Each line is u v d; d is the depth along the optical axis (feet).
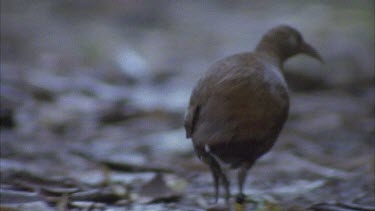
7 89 49.93
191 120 26.50
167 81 68.03
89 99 55.26
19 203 28.37
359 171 37.37
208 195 32.37
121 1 114.83
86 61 77.00
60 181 32.58
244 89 25.94
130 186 33.01
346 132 47.09
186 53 84.33
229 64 26.99
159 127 48.62
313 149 42.75
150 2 116.67
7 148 39.32
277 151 41.98
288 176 36.65
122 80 67.82
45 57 77.51
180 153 41.50
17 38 89.81
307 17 95.14
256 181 35.53
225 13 114.73
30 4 115.55
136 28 101.91
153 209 29.43
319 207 29.89
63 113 49.75
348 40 67.46
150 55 81.51
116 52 81.56
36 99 52.85
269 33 32.09
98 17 108.58
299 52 32.91
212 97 26.07
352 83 62.44
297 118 51.11
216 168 28.19
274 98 26.48
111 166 37.50
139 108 52.90
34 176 32.83
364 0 100.99
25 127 45.37
